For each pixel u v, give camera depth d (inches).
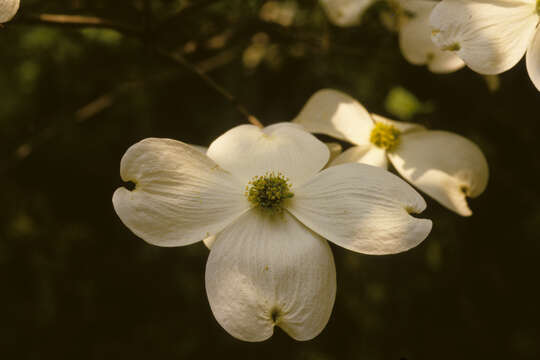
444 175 14.9
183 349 24.3
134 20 17.6
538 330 18.9
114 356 24.8
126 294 24.6
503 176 17.7
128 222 12.7
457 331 19.5
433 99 17.7
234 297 12.7
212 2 15.8
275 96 19.1
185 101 19.7
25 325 25.0
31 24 14.9
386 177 13.0
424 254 19.0
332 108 15.2
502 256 18.5
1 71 19.7
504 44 13.3
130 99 19.9
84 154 21.9
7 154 20.8
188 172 13.1
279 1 18.1
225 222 13.1
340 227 12.9
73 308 25.0
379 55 17.7
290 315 12.7
